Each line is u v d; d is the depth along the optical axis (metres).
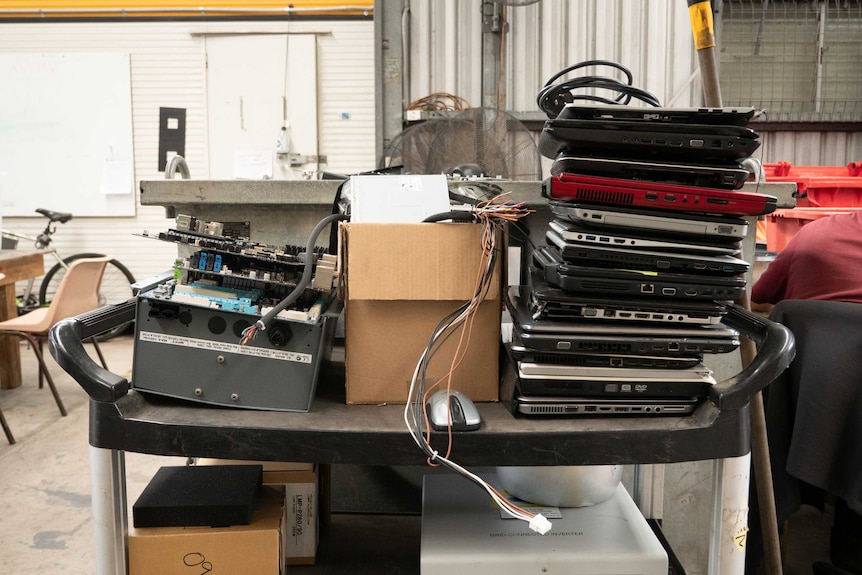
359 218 1.07
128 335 4.69
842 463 1.26
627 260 0.94
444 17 4.21
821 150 4.41
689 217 0.92
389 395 1.03
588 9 4.16
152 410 0.96
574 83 1.10
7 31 4.75
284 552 1.27
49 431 2.82
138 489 2.19
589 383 0.94
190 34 4.70
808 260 1.47
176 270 1.00
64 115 4.79
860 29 4.32
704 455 0.92
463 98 4.25
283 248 1.03
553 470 1.16
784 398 1.37
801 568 1.71
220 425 0.91
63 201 4.88
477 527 1.13
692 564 1.61
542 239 1.44
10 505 2.12
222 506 1.19
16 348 3.47
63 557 1.80
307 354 0.98
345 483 1.74
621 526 1.13
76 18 4.71
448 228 1.00
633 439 0.90
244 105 4.73
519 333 0.96
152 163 4.84
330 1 4.63
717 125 0.90
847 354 1.25
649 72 4.19
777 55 4.35
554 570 1.04
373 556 1.54
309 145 4.75
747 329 1.03
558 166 0.97
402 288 1.00
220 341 0.98
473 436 0.89
